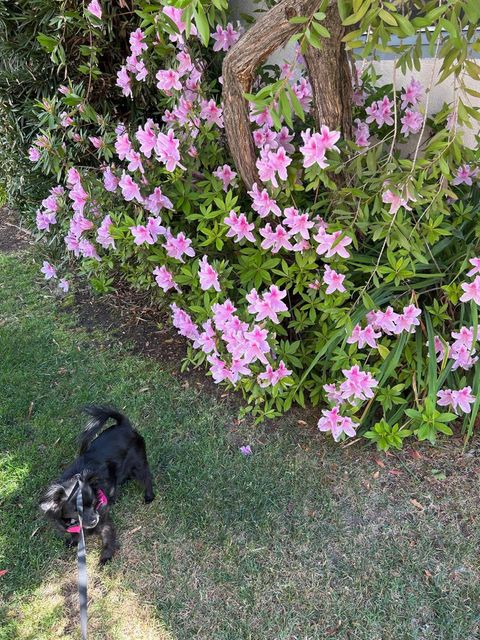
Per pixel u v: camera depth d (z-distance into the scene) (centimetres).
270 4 116
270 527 95
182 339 143
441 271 107
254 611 83
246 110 95
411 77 119
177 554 92
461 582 85
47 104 126
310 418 117
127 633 81
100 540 95
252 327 103
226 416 119
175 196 109
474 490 98
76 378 132
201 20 63
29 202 169
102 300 162
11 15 142
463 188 113
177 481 104
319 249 94
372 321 99
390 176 86
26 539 95
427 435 97
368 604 83
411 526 93
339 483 102
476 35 94
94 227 120
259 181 104
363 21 66
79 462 94
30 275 177
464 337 97
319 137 86
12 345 144
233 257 116
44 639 81
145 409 121
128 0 131
